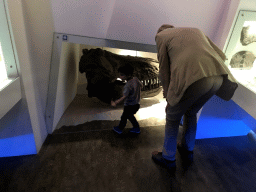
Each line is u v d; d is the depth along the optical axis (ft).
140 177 6.43
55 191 5.80
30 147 7.04
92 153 7.38
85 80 12.99
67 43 8.87
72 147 7.63
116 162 7.00
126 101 7.81
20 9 5.74
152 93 11.51
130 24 6.89
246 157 7.64
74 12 6.54
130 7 6.46
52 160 6.95
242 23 6.50
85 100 11.94
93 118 9.71
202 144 8.24
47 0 6.26
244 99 6.74
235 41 6.86
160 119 9.91
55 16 6.59
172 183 6.26
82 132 8.57
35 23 6.43
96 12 6.56
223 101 7.77
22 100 6.16
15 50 5.47
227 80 5.63
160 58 5.51
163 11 6.70
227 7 6.77
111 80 10.64
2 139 6.61
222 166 7.09
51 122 8.16
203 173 6.73
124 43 7.30
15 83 5.62
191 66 4.83
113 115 10.18
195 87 5.05
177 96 5.14
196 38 5.19
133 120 8.31
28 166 6.64
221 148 8.07
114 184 6.13
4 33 5.19
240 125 8.66
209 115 8.01
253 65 7.47
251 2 6.25
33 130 6.81
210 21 7.20
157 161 7.03
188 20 7.06
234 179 6.56
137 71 10.87
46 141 7.89
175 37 5.25
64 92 9.64
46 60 7.23
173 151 6.36
